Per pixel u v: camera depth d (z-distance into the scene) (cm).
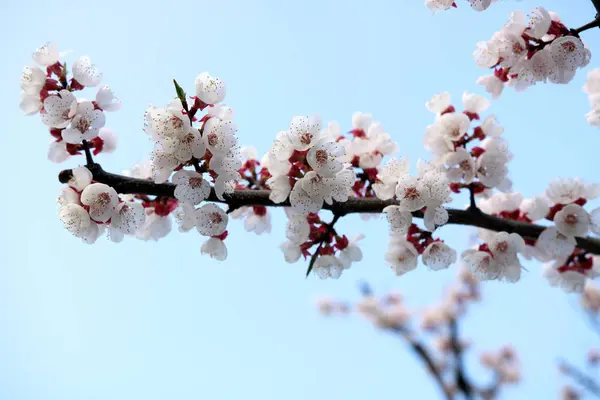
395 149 90
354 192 90
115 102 85
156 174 82
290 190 84
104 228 85
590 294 169
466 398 200
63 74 83
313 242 88
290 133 83
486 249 89
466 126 88
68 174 83
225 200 84
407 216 86
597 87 92
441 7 91
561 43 85
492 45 88
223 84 82
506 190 88
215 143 81
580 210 86
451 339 219
